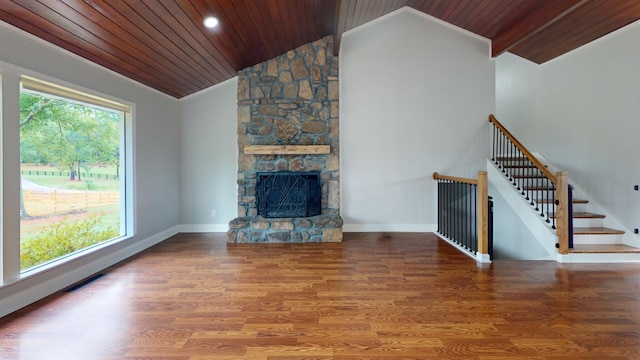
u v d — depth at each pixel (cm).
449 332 212
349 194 526
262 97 484
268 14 351
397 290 282
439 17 509
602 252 362
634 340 202
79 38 275
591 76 439
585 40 438
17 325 220
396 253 400
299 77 487
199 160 521
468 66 522
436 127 525
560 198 366
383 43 521
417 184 527
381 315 236
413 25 521
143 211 419
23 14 228
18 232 247
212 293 275
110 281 304
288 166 484
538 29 412
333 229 459
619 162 399
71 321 226
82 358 182
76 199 328
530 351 190
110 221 378
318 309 245
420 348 194
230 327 218
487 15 456
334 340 202
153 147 443
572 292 277
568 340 202
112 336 206
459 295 271
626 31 388
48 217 295
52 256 297
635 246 379
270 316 234
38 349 191
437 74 522
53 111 302
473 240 472
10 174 240
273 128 485
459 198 489
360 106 522
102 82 338
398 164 525
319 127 488
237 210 513
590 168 440
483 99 523
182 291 280
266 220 462
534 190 470
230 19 331
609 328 216
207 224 527
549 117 525
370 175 525
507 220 482
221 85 519
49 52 270
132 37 298
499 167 506
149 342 199
